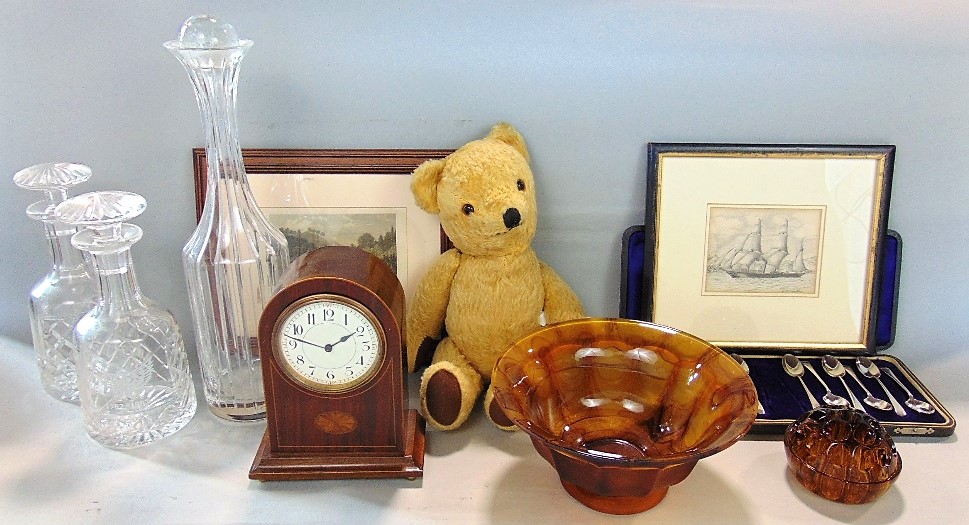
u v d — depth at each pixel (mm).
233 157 900
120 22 938
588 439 861
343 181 982
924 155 981
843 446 823
